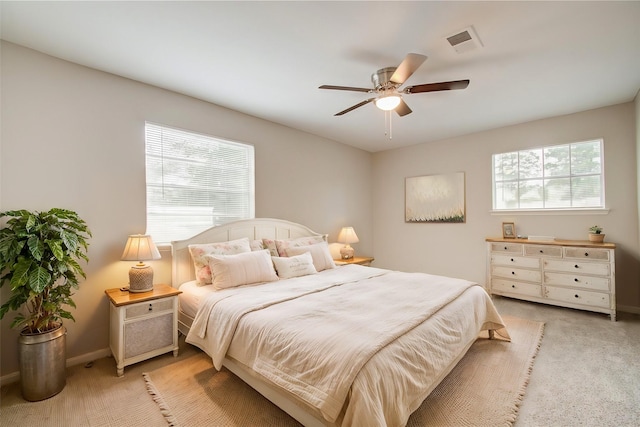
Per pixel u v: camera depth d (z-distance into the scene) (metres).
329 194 4.76
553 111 3.60
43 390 1.88
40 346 1.88
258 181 3.71
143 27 1.95
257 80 2.73
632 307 3.39
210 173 3.31
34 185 2.20
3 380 2.05
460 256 4.63
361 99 3.16
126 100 2.66
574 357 2.38
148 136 2.85
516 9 1.80
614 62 2.44
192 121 3.09
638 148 3.14
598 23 1.93
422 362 1.60
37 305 1.99
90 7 1.76
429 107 3.42
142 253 2.40
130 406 1.82
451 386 1.99
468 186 4.53
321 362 1.42
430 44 2.17
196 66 2.47
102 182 2.51
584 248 3.34
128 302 2.18
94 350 2.44
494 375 2.13
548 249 3.58
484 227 4.39
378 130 4.31
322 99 3.16
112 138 2.57
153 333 2.34
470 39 2.10
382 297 2.26
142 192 2.74
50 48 2.19
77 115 2.40
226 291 2.46
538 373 2.16
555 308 3.61
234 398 1.89
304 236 4.05
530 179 4.07
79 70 2.41
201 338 2.20
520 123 4.03
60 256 1.85
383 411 1.29
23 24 1.92
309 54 2.30
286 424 1.66
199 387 2.01
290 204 4.12
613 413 1.72
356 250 5.31
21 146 2.15
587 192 3.67
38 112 2.22
